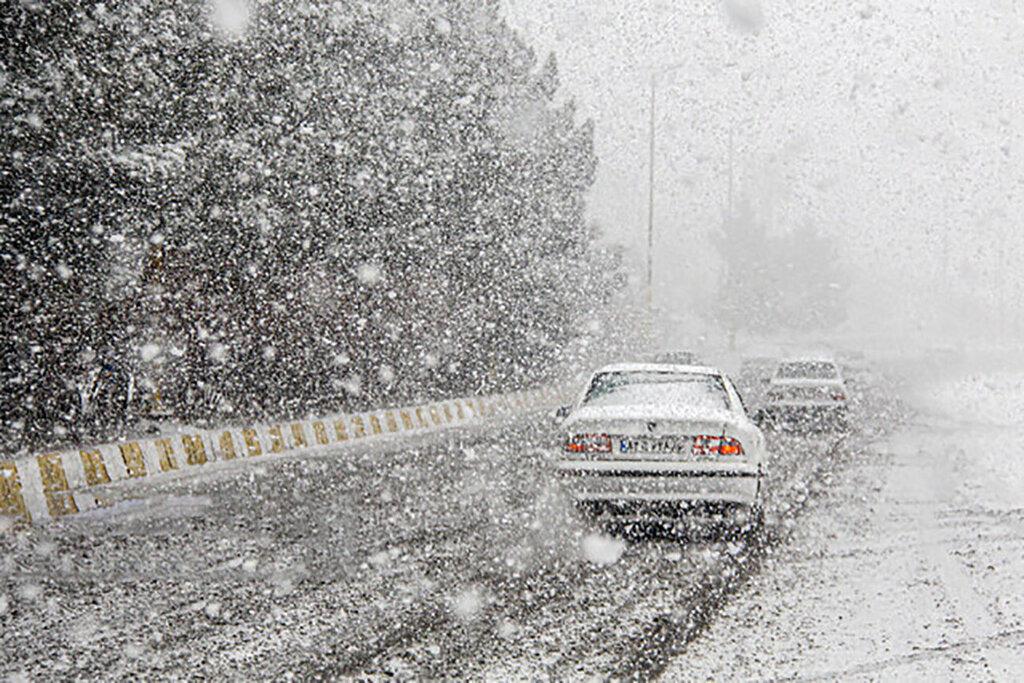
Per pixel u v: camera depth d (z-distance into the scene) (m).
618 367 10.58
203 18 18.52
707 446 9.05
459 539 9.40
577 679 5.36
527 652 5.84
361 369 27.66
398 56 25.20
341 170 23.62
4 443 17.55
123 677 5.49
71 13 16.61
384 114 24.77
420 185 26.58
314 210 23.58
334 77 22.84
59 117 16.84
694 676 5.39
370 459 17.31
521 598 7.14
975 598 7.12
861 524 10.16
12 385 19.52
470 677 5.41
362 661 5.71
